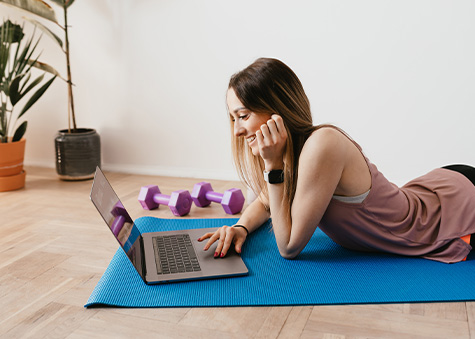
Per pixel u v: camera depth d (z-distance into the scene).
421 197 1.78
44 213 2.53
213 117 3.16
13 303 1.57
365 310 1.43
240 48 3.03
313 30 2.87
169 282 1.59
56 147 3.17
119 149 3.43
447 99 2.73
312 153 1.54
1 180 2.96
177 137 3.27
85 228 2.29
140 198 2.58
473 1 2.60
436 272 1.63
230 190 2.47
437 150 2.80
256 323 1.38
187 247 1.81
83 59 3.37
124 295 1.53
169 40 3.15
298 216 1.61
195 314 1.43
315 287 1.55
